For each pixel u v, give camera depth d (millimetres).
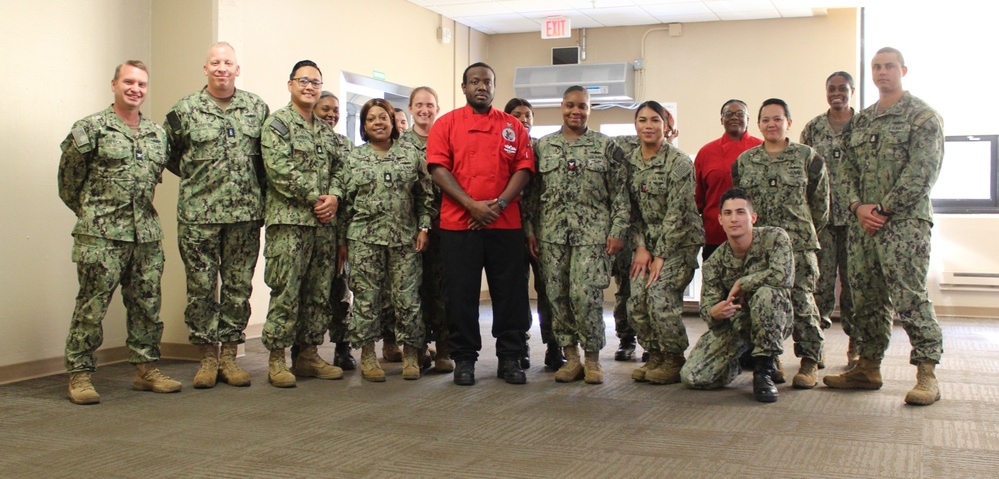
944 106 8156
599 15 8445
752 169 4418
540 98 8969
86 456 2928
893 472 2740
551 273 4359
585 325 4297
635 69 8883
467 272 4285
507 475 2709
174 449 3018
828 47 8258
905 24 8203
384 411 3650
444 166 4262
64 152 3850
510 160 4297
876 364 4160
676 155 4328
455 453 2969
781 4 7883
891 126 3896
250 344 5812
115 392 4109
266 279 4316
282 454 2947
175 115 4203
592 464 2836
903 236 3828
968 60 8086
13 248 4445
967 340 6168
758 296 3965
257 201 4309
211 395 4027
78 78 4793
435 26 8477
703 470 2768
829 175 5012
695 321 7516
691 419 3508
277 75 6469
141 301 4082
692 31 8688
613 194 4383
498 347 4438
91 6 4863
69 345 3887
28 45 4512
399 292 4453
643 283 4426
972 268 7855
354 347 4434
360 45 7383
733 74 8555
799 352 4285
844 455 2945
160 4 5223
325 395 4016
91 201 3898
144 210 4016
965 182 8062
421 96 4773
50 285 4656
